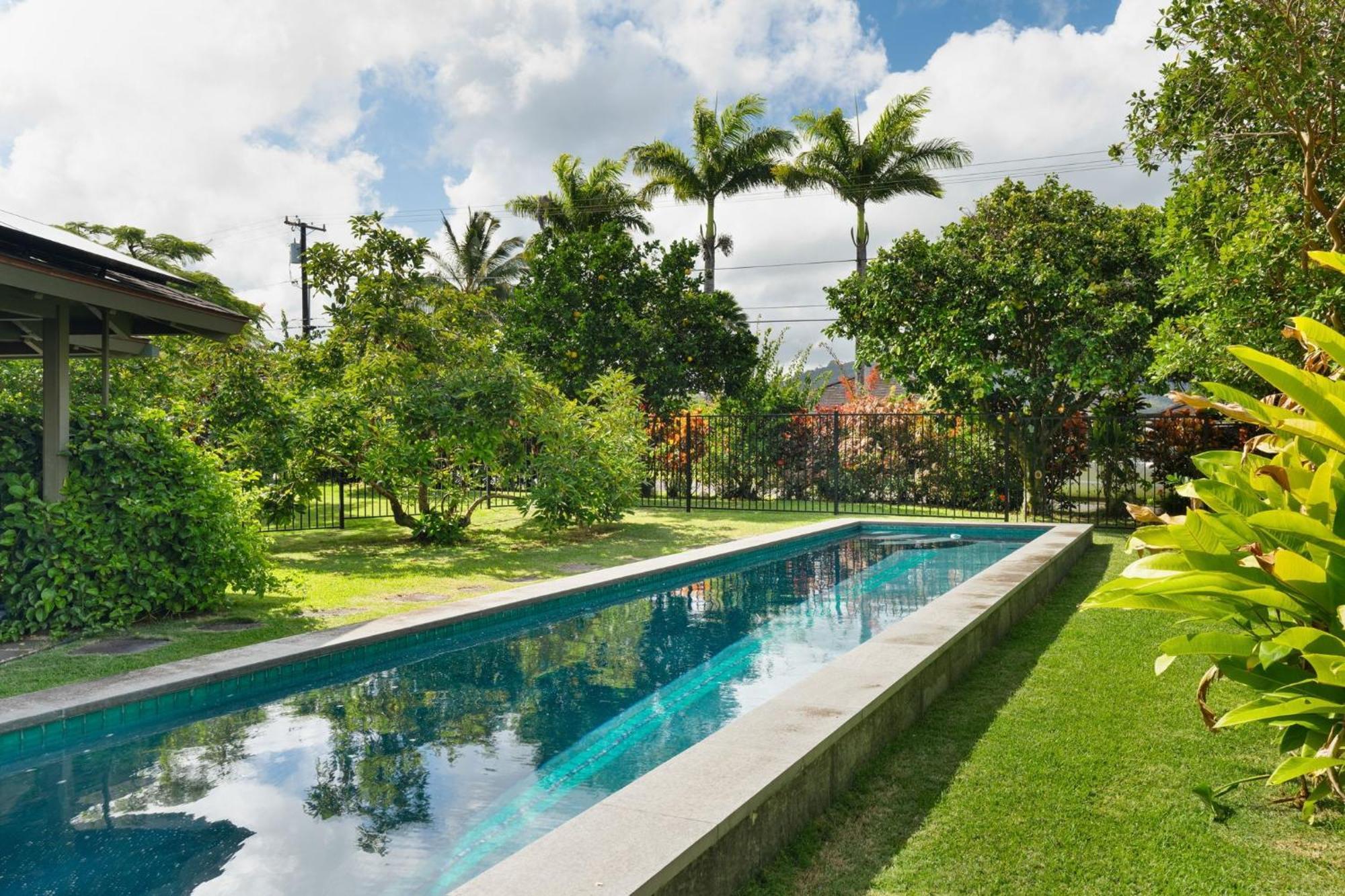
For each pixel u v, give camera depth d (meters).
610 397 15.20
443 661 6.03
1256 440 3.18
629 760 4.16
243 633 6.10
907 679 4.02
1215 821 2.99
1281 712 2.37
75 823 3.37
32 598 5.85
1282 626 2.84
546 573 9.02
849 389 21.77
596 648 6.45
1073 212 13.94
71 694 4.40
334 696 5.17
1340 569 2.38
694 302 21.16
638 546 11.27
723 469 19.14
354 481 12.73
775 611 7.85
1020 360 14.41
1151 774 3.42
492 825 3.39
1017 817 3.04
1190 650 2.73
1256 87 7.33
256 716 4.77
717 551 10.05
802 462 18.95
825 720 3.34
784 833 2.85
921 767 3.54
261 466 10.34
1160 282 9.97
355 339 12.37
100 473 6.35
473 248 37.66
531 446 13.44
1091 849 2.79
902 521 13.53
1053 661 5.25
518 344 20.30
